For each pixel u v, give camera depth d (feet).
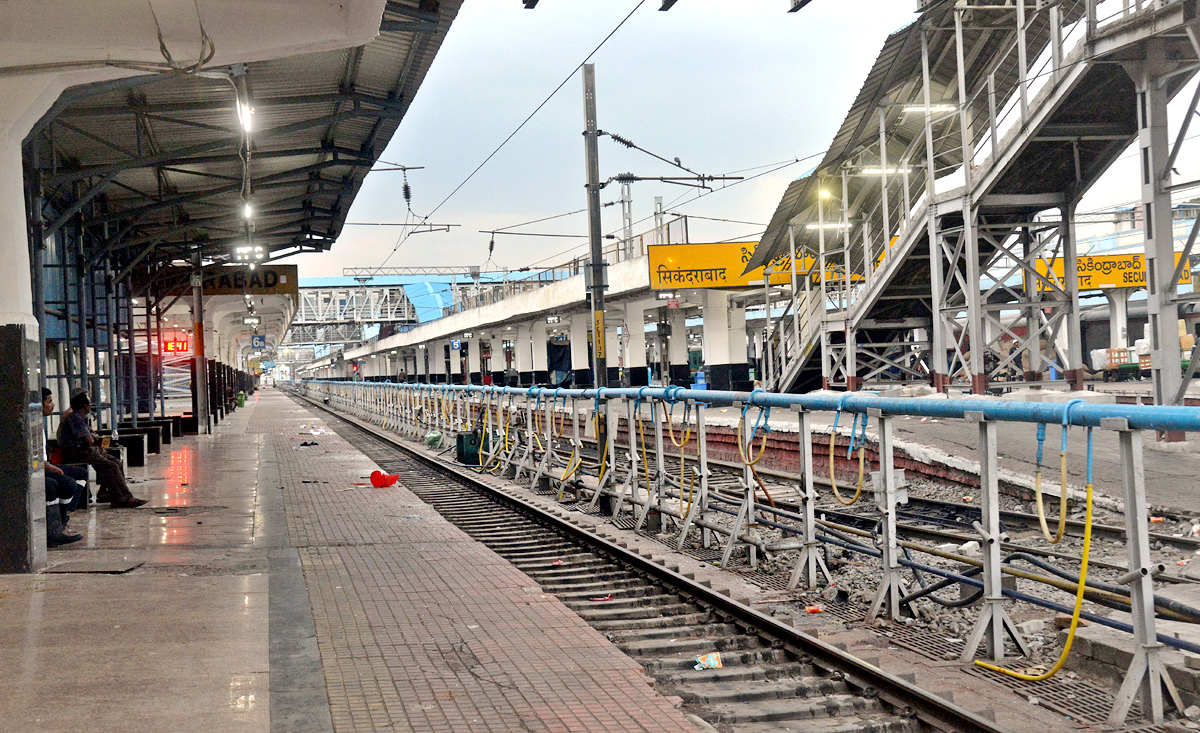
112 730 14.17
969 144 60.90
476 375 186.70
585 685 16.84
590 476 46.73
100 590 24.68
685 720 15.06
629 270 104.53
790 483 50.93
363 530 36.40
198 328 98.12
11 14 25.80
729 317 111.96
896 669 18.35
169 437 85.25
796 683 17.61
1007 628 18.61
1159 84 47.19
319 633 20.43
